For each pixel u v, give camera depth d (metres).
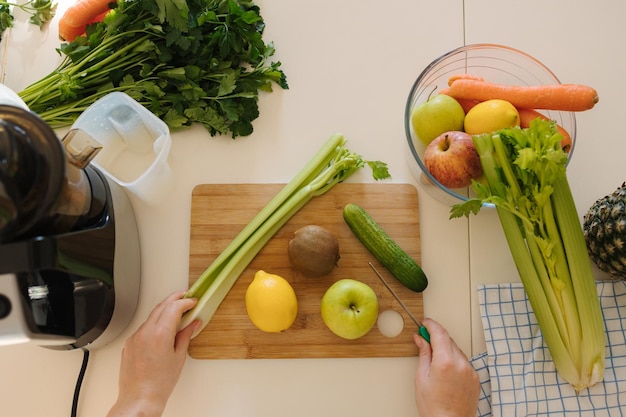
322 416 0.85
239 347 0.86
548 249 0.78
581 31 0.96
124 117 0.86
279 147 0.92
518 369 0.85
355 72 0.95
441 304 0.88
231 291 0.87
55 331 0.67
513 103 0.82
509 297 0.87
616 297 0.87
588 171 0.92
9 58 0.95
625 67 0.95
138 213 0.90
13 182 0.53
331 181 0.89
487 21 0.96
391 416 0.85
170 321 0.80
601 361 0.81
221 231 0.89
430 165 0.82
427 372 0.82
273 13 0.96
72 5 0.96
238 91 0.89
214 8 0.86
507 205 0.78
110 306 0.76
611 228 0.77
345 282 0.82
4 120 0.54
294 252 0.82
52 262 0.59
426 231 0.90
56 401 0.85
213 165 0.92
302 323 0.86
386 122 0.93
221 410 0.85
